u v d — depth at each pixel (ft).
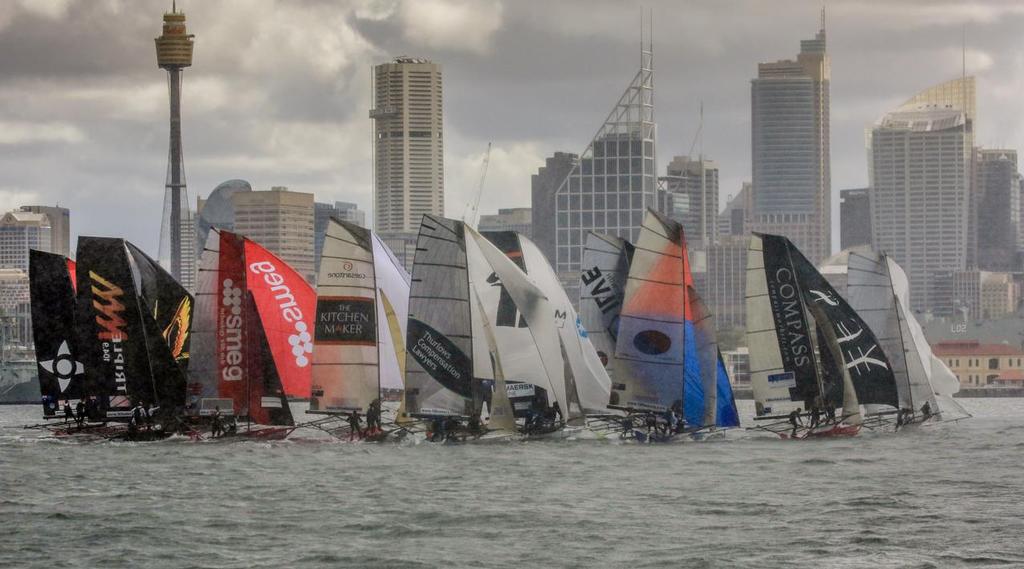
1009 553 611.88
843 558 604.90
